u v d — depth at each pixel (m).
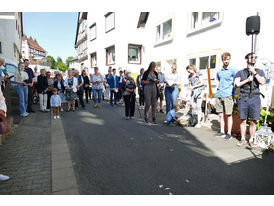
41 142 3.88
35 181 2.45
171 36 10.28
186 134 4.56
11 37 14.84
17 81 5.98
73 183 2.40
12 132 4.43
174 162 3.04
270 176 2.64
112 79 9.01
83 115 6.77
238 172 2.74
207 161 3.08
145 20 13.48
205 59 8.18
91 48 18.77
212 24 7.57
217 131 4.85
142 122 5.79
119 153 3.38
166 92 5.91
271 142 3.85
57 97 6.09
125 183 2.43
